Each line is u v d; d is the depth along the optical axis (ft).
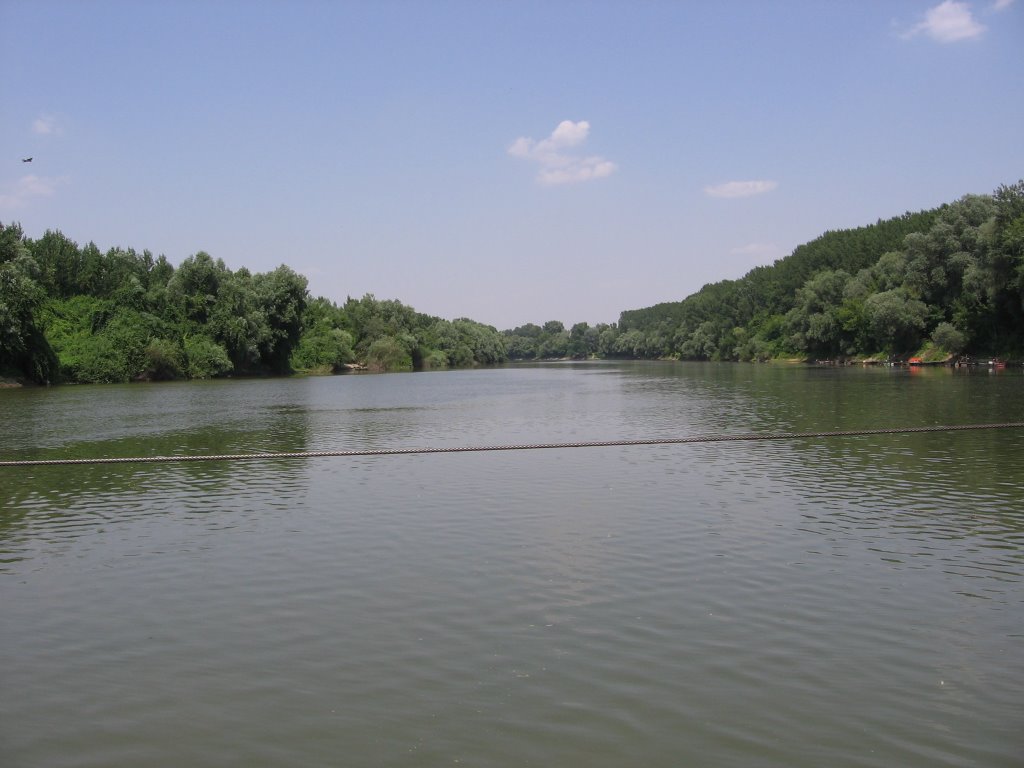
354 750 35.73
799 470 101.50
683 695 40.09
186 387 333.62
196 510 83.61
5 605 54.90
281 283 476.95
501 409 213.87
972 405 187.01
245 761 35.06
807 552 64.03
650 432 149.89
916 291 434.71
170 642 47.93
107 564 64.18
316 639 47.78
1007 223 358.02
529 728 37.24
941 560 61.72
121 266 459.73
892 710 38.52
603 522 74.84
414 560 63.21
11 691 41.98
